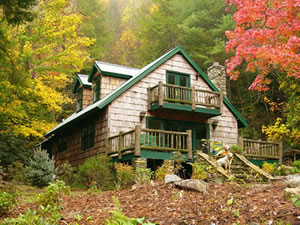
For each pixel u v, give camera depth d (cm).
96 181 1277
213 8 2995
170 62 1858
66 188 877
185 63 1912
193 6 3052
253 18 1083
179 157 1292
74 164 1981
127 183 1183
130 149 1409
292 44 942
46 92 2011
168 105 1644
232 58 1097
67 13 3103
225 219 567
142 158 1386
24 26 2061
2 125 1872
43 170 1330
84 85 2105
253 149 1684
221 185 868
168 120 1777
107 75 1875
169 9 3291
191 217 591
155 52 3328
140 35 3362
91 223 634
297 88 1847
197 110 1731
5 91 1432
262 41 1070
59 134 2336
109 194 923
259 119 2814
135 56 3816
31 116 2155
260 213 566
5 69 1174
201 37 2947
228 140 1944
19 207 802
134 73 1978
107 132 1591
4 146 1770
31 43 2152
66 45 2230
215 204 648
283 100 2686
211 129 1906
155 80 1778
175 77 1859
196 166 1180
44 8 2012
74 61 2181
